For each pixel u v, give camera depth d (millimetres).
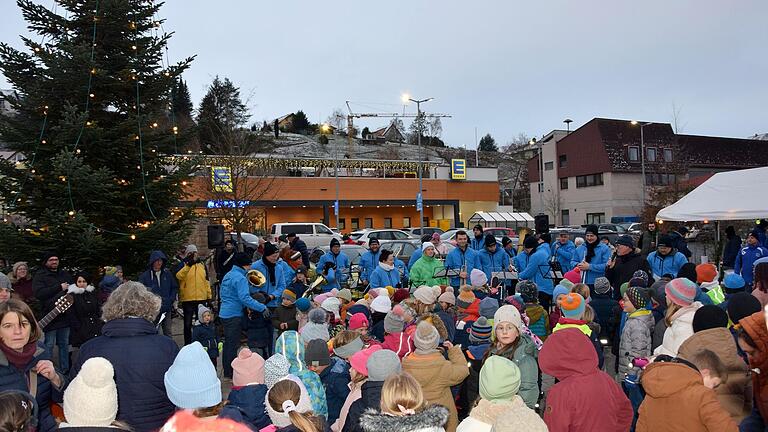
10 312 3338
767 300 4754
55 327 7914
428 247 9820
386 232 26969
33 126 10648
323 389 4273
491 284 9703
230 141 26016
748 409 3639
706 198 10961
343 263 11836
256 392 3736
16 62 10664
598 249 9820
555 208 53531
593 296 8750
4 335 3324
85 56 10211
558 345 3355
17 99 10844
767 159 56094
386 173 47219
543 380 7703
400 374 3111
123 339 3615
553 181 55594
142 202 11211
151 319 3826
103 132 10500
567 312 5203
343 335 4969
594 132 50969
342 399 4840
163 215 11617
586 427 3170
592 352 3334
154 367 3559
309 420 3105
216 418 3018
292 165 43375
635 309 5527
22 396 2686
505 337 4527
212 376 3135
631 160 50156
